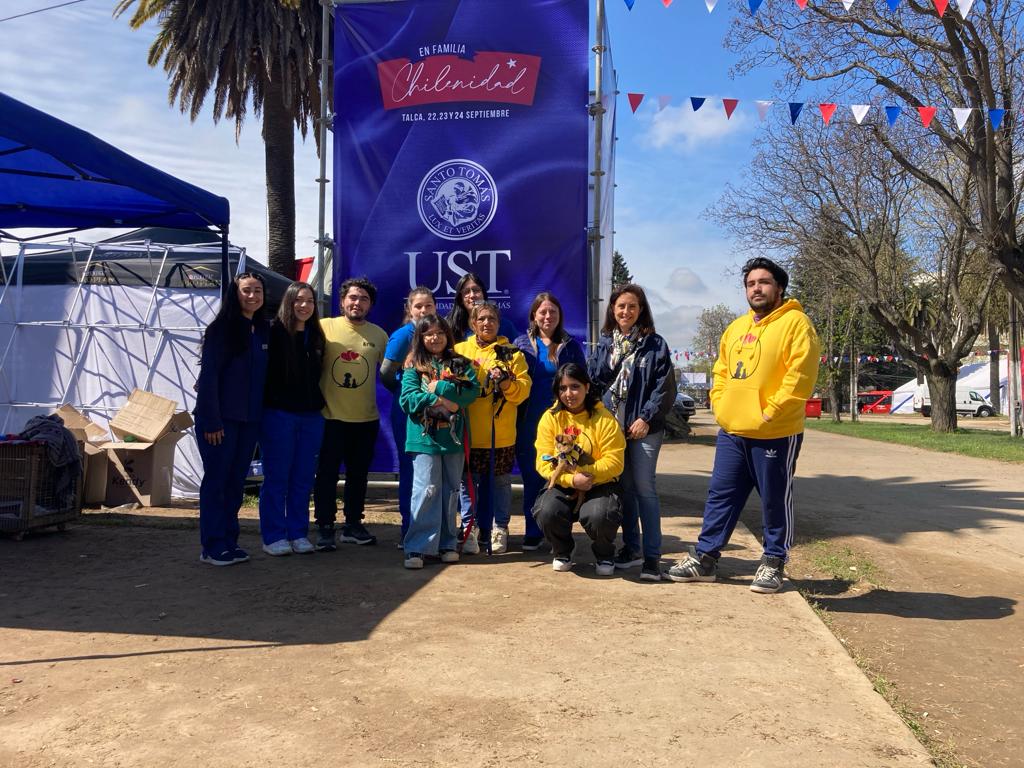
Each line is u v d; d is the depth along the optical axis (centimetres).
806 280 2836
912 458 1527
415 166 788
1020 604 509
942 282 2491
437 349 541
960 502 941
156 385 920
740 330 490
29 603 442
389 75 791
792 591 482
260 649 367
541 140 771
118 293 940
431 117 784
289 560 554
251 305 534
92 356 934
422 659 354
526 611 430
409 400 525
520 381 557
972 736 311
